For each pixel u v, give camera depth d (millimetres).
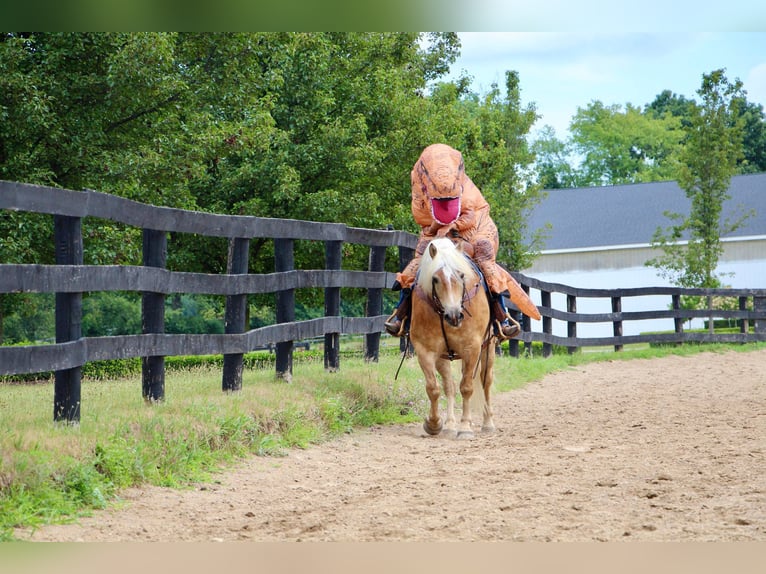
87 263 17578
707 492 5914
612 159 79875
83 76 18469
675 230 32156
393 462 7832
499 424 10414
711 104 30906
